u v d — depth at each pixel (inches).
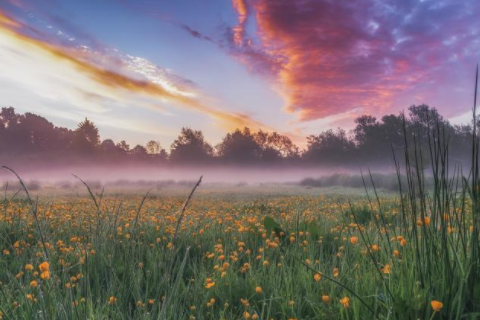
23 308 98.1
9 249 182.7
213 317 106.9
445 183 88.3
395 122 3959.2
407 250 98.9
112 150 5684.1
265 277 131.8
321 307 100.5
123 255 152.6
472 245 83.2
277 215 359.9
